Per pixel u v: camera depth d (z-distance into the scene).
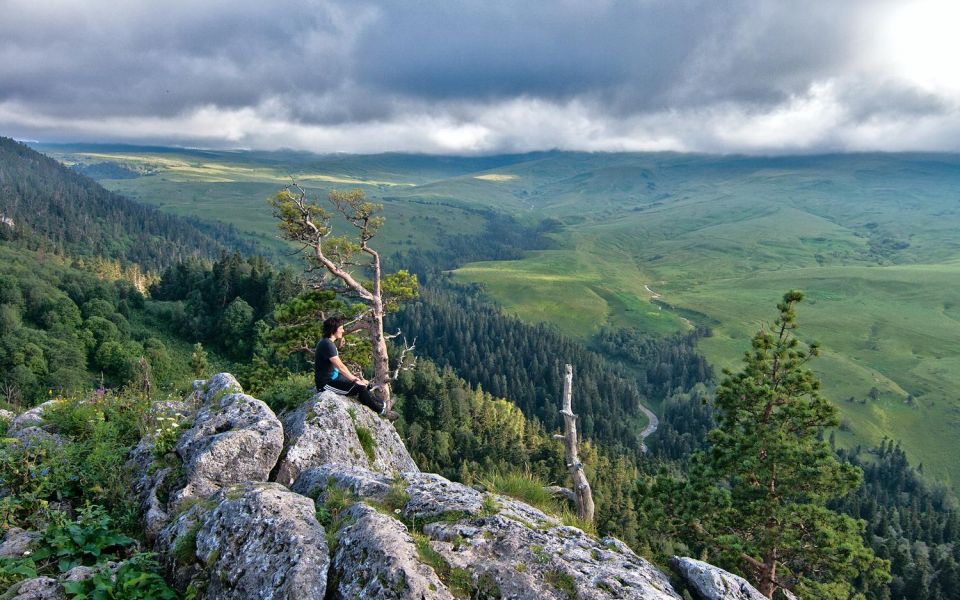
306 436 11.03
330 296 23.73
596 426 169.38
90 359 97.94
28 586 6.36
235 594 6.40
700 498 21.61
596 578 6.78
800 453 20.17
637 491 24.23
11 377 83.62
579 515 15.30
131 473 9.85
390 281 25.53
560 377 192.50
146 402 12.70
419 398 114.69
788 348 22.27
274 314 23.72
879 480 172.00
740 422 22.50
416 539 7.03
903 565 92.44
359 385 14.04
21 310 109.81
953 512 126.38
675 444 176.00
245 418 10.95
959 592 89.62
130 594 6.44
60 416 11.94
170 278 139.38
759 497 20.59
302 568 6.35
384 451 12.91
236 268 118.19
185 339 111.38
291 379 16.77
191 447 10.03
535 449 113.62
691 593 8.07
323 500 8.66
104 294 118.81
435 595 6.03
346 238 24.50
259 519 7.27
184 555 7.22
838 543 18.86
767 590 19.62
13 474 9.04
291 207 22.94
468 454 104.25
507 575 6.62
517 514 8.45
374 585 6.12
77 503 9.06
